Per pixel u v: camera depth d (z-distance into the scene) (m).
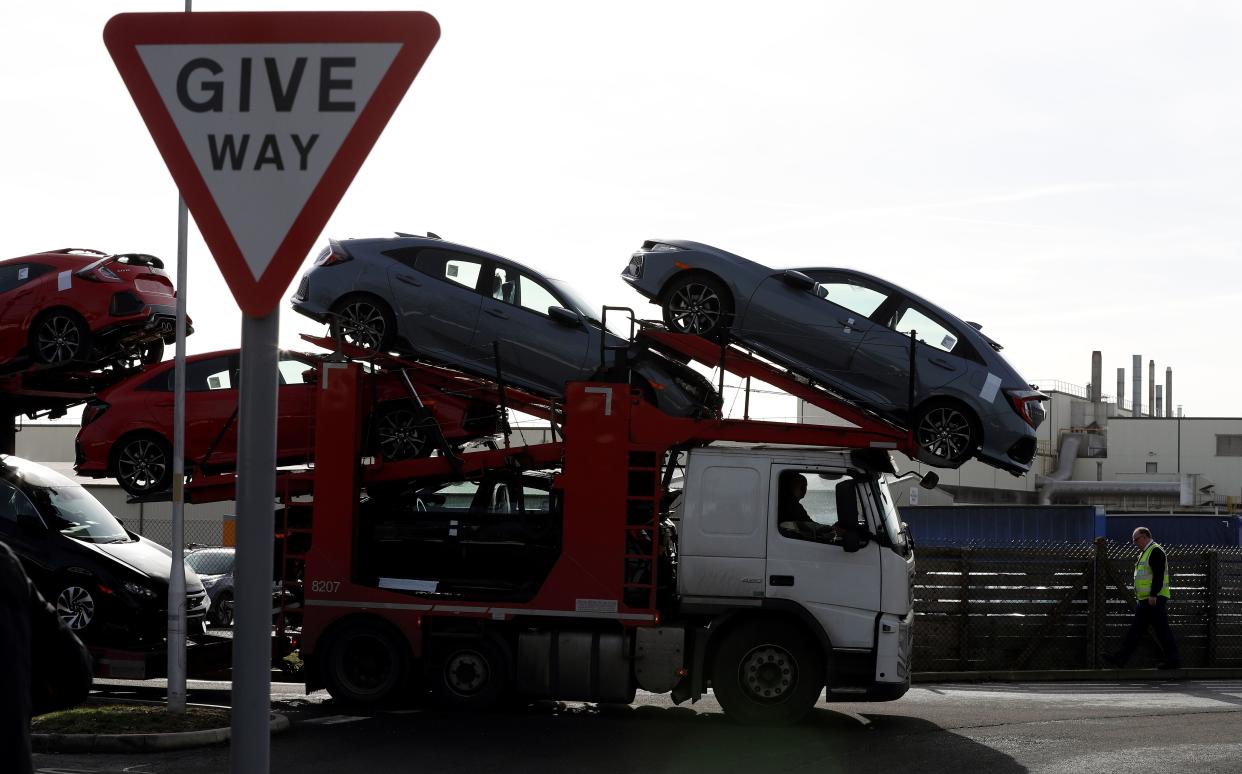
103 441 13.76
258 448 2.64
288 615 12.41
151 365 15.28
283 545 12.35
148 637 12.86
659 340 12.72
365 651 11.84
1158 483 61.38
